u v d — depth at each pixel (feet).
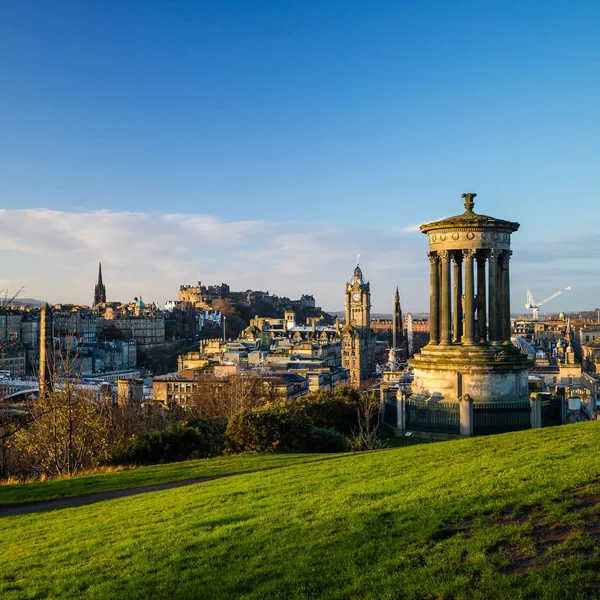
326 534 58.95
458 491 65.87
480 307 176.04
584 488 59.41
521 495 60.34
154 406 336.70
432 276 175.01
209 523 69.82
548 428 110.32
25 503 104.88
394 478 78.89
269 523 65.67
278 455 137.80
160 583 53.72
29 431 165.68
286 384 431.02
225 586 50.83
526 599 40.88
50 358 279.69
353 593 46.14
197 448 158.51
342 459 104.88
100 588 54.65
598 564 43.45
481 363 160.86
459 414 148.97
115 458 159.12
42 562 65.10
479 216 167.94
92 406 198.08
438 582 45.03
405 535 54.90
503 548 48.88
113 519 80.38
